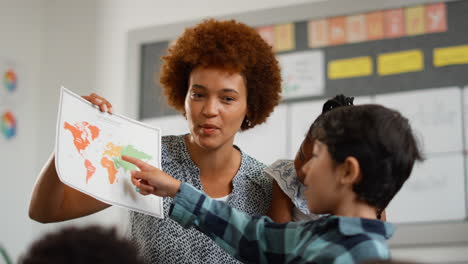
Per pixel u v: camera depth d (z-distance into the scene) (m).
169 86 1.43
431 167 2.39
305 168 1.11
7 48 2.84
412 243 2.36
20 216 2.79
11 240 2.73
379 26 2.59
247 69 1.35
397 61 2.54
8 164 2.77
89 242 0.71
